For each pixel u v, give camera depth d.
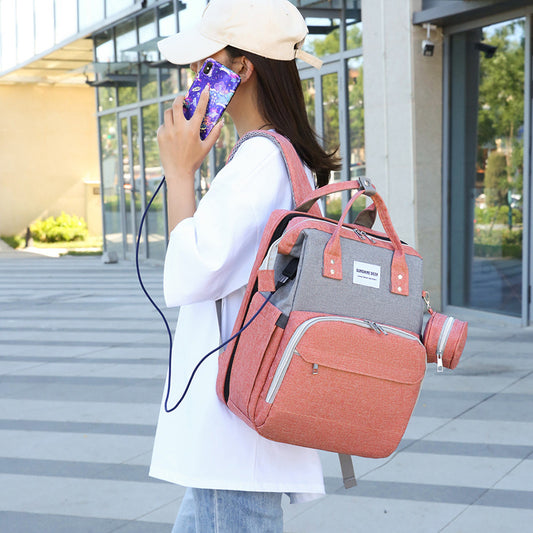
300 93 1.47
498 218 6.86
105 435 4.16
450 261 7.38
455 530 2.86
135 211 14.75
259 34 1.38
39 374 5.70
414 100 7.05
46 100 23.11
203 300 1.33
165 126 1.38
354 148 8.59
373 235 1.38
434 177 7.25
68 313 8.84
